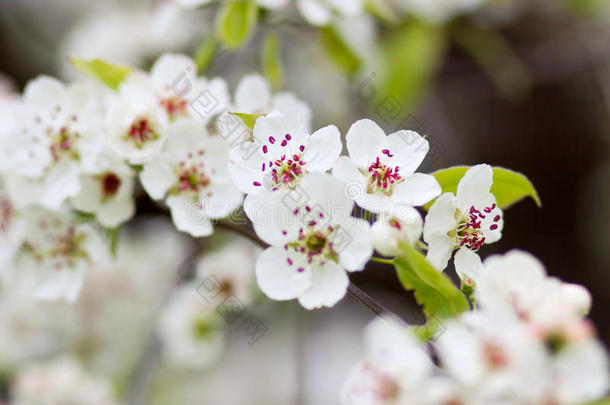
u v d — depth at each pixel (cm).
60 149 40
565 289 35
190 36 62
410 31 59
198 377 70
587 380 33
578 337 33
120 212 41
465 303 35
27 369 58
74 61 40
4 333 60
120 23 64
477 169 36
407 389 35
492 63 69
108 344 64
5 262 42
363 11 51
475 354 34
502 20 71
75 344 63
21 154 40
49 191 40
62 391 54
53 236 41
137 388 59
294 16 49
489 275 35
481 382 34
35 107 41
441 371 35
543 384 33
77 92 41
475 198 36
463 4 59
